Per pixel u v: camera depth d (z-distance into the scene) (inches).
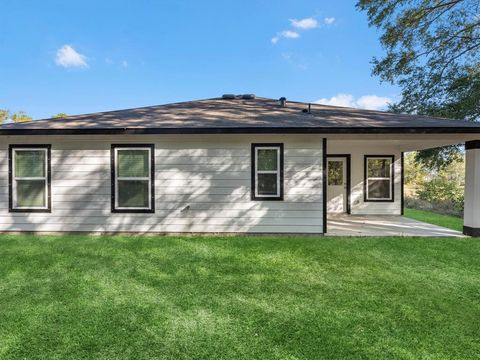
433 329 120.1
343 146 455.8
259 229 293.7
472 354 103.8
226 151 294.7
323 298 148.3
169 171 296.4
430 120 296.2
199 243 258.5
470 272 186.9
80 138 295.3
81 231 298.7
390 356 102.2
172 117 318.0
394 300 146.6
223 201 295.1
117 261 206.2
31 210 298.2
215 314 130.9
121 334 114.3
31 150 297.7
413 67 611.2
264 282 169.0
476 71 557.6
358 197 454.6
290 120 294.7
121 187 298.7
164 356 101.3
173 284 165.2
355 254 224.8
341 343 109.6
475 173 285.9
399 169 451.5
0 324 120.7
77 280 169.8
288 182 292.4
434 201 612.1
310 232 291.6
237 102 436.8
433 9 579.5
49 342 108.5
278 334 115.2
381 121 287.6
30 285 161.9
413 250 236.5
